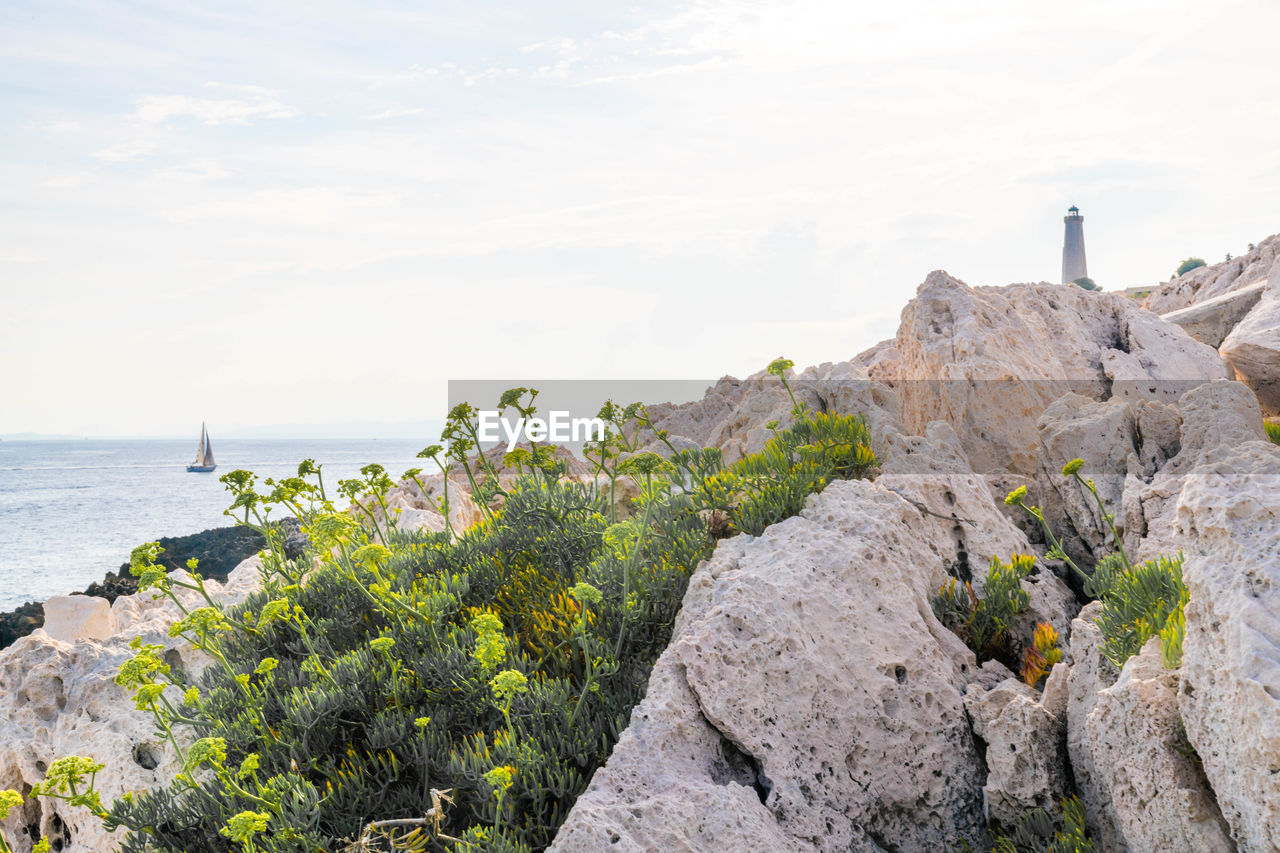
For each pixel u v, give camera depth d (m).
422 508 13.96
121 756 7.45
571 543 8.56
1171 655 5.03
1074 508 9.74
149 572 7.10
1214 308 17.00
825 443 9.16
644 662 6.88
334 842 5.40
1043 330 14.66
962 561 8.48
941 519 8.59
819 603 6.57
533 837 5.35
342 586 8.45
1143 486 9.08
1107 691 5.21
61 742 7.82
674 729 5.67
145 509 96.38
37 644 8.52
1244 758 4.05
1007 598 7.57
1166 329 14.88
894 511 7.79
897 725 6.26
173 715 6.63
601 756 5.85
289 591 8.20
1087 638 6.00
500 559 8.45
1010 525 9.10
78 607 10.70
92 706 7.89
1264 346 12.45
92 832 7.28
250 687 7.11
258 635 7.94
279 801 5.43
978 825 6.12
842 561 6.89
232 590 10.52
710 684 5.89
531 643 7.16
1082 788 5.69
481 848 4.91
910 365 13.38
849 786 5.99
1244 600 4.20
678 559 7.89
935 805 6.14
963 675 6.96
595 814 4.79
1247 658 4.04
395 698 6.39
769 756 5.78
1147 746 4.82
